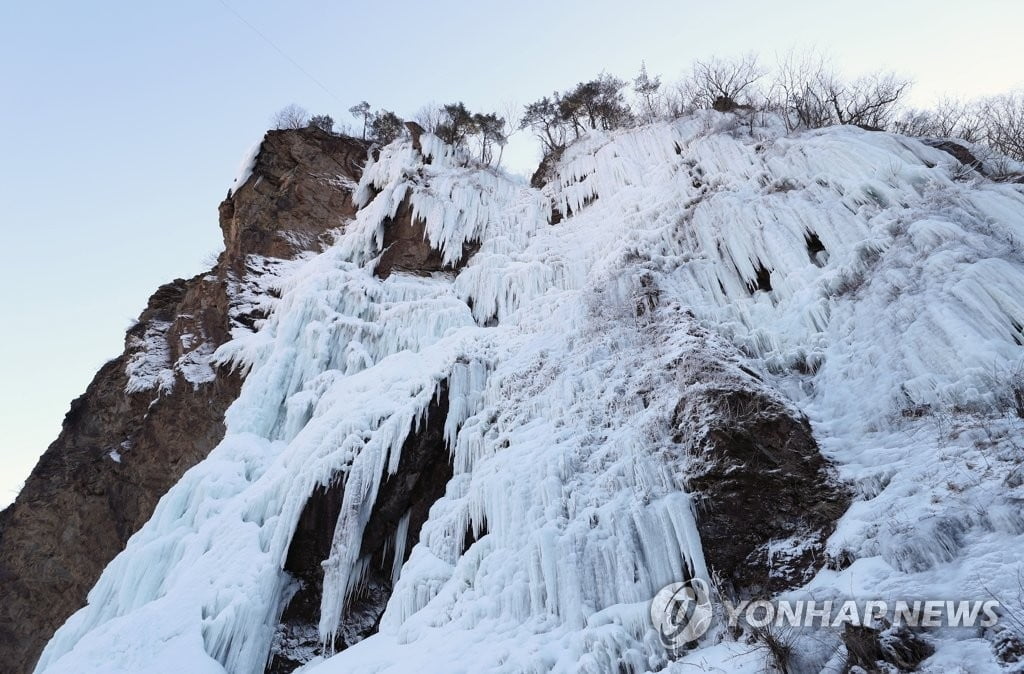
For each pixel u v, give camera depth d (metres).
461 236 24.52
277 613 13.20
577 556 9.53
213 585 12.89
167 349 25.36
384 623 11.52
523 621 9.33
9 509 24.36
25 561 22.45
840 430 10.36
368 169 28.80
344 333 20.56
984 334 9.67
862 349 11.28
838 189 14.90
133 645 11.64
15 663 21.30
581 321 15.40
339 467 14.10
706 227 16.44
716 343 12.06
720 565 9.21
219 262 28.69
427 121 36.72
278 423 19.00
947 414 9.04
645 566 9.37
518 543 10.48
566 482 10.99
